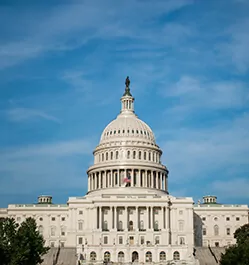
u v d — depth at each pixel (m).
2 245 125.75
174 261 180.88
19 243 129.88
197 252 196.00
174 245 195.12
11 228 131.75
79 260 181.75
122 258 193.25
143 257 193.50
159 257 193.75
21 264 128.12
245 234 159.38
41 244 136.38
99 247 193.62
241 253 136.88
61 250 197.62
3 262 124.44
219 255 192.38
